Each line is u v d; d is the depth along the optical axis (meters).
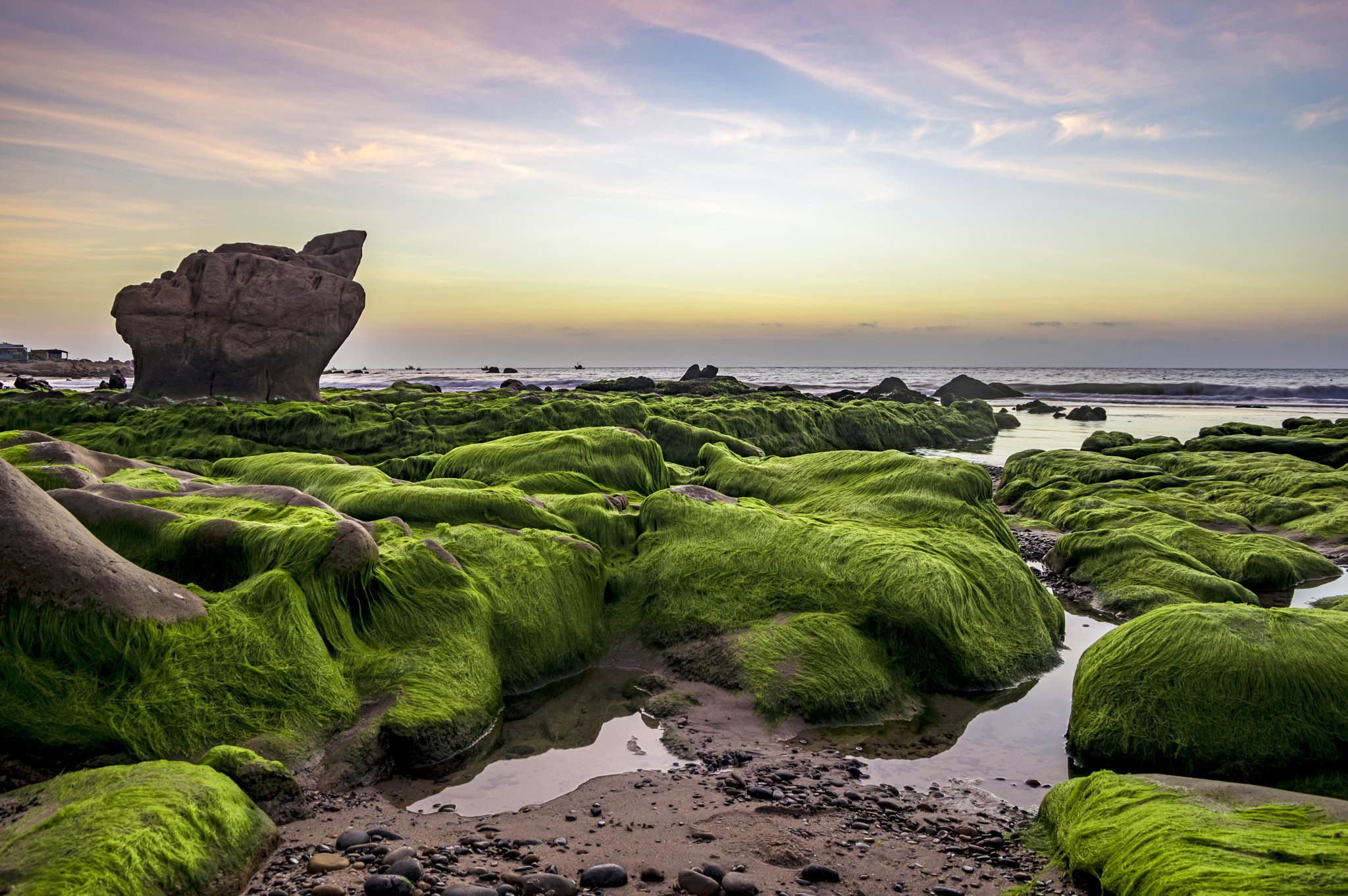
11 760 5.30
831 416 35.91
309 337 27.88
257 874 4.54
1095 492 18.83
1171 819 4.67
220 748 5.34
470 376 141.12
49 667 5.70
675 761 6.62
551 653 8.41
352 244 31.08
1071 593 12.29
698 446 25.05
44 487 8.56
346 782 5.88
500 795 5.94
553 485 12.75
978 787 6.33
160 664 5.99
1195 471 22.89
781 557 9.70
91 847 3.98
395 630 7.52
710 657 8.34
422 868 4.59
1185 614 7.30
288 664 6.45
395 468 15.92
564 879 4.46
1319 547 14.99
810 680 7.78
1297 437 26.19
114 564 6.33
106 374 123.31
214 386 26.69
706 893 4.43
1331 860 3.91
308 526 7.66
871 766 6.68
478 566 8.86
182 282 27.11
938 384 116.00
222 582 7.58
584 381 97.56
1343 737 6.18
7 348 138.62
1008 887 4.69
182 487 9.74
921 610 8.63
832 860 4.95
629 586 9.74
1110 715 6.74
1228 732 6.37
